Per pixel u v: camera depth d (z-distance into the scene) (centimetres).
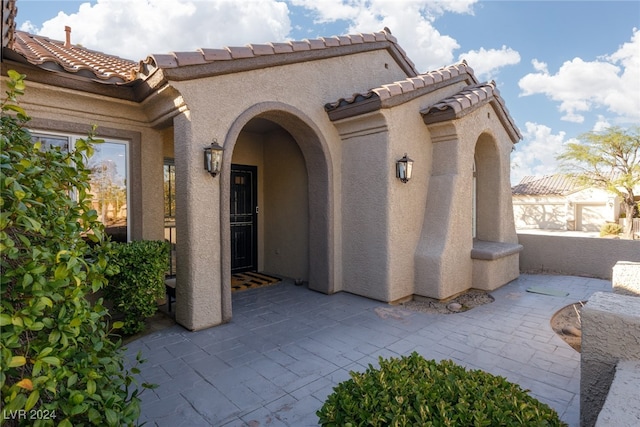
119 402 230
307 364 502
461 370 300
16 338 177
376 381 279
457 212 827
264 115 764
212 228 642
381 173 772
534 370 483
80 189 265
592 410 293
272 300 812
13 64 536
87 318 225
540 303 791
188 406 398
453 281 817
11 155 227
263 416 380
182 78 585
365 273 817
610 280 1004
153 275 620
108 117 680
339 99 791
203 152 622
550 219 3922
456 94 909
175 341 582
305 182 970
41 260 214
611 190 3062
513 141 1078
